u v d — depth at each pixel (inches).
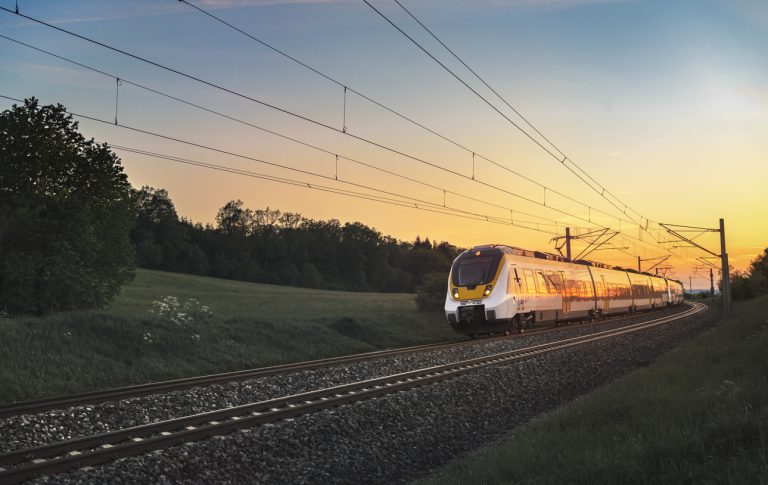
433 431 430.3
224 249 5497.1
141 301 2094.0
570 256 1815.9
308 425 404.2
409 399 502.9
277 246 5585.6
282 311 1793.8
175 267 5007.4
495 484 278.5
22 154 1065.5
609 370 740.7
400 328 1268.5
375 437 401.7
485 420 477.4
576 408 435.5
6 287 1000.2
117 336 746.2
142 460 314.0
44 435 375.2
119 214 1166.3
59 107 1102.4
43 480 279.4
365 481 328.5
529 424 458.9
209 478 309.4
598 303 1652.3
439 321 1441.9
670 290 2856.8
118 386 630.5
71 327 728.3
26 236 1039.0
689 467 246.8
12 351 618.2
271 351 893.2
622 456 266.8
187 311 966.4
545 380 647.1
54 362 629.3
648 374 570.3
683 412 340.5
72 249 1075.3
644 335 1175.0
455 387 563.8
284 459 346.3
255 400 509.4
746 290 3245.6
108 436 350.9
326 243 5777.6
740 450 250.7
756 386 373.4
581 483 253.8
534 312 1222.9
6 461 305.3
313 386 577.0
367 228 6018.7
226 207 5802.2
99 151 1133.7
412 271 6161.4
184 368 730.2
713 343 836.6
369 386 559.5
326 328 1099.9
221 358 799.1
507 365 713.6
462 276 1111.0
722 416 304.2
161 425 379.2
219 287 3654.0
